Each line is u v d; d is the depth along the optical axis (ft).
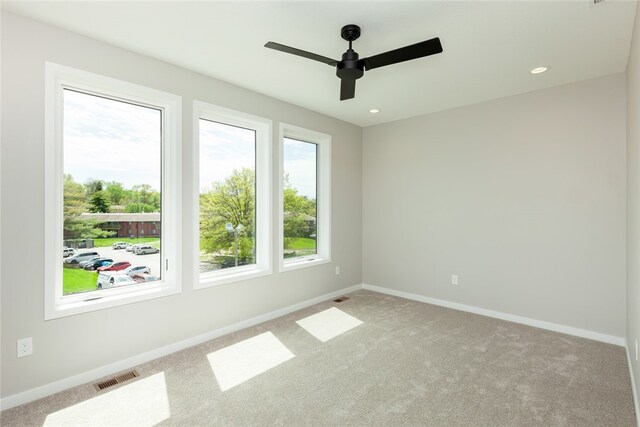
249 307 11.27
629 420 6.26
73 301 7.83
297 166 13.87
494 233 12.14
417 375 7.96
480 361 8.66
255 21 7.14
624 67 9.30
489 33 7.55
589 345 9.66
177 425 6.17
